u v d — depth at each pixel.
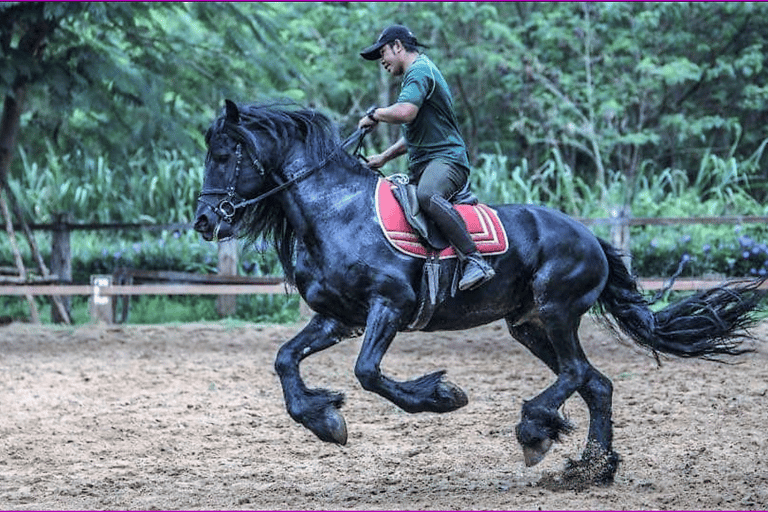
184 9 18.59
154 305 20.22
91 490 8.52
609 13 23.72
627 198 21.75
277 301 19.45
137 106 18.42
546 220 8.66
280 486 8.55
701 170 22.25
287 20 23.94
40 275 18.81
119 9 17.50
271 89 19.98
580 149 24.98
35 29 18.06
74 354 15.62
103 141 19.50
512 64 23.36
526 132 23.89
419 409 7.95
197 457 9.71
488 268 8.11
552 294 8.48
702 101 25.42
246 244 8.77
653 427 10.46
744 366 13.52
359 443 10.15
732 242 18.89
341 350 15.59
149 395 12.57
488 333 16.14
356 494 8.23
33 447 10.09
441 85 8.40
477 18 24.66
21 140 21.53
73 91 17.62
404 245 8.13
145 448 10.08
